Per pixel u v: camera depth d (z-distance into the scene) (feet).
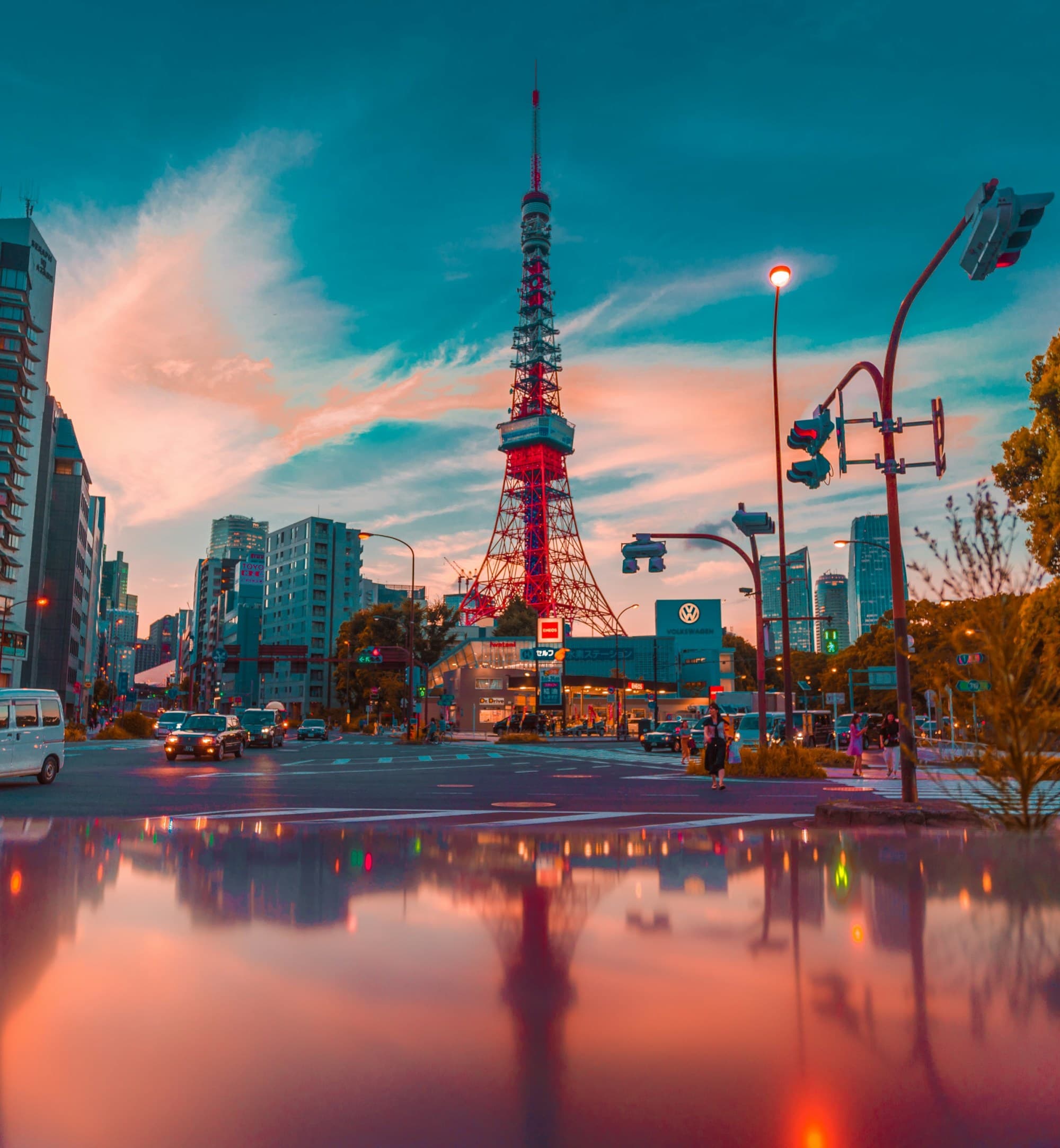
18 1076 10.23
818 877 23.48
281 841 31.96
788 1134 8.89
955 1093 9.82
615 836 33.76
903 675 41.70
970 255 34.83
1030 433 104.42
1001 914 18.66
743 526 81.41
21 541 273.54
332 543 461.78
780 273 76.18
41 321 277.44
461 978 14.16
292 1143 8.70
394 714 325.01
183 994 13.30
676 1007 12.71
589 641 327.06
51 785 63.98
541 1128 9.02
